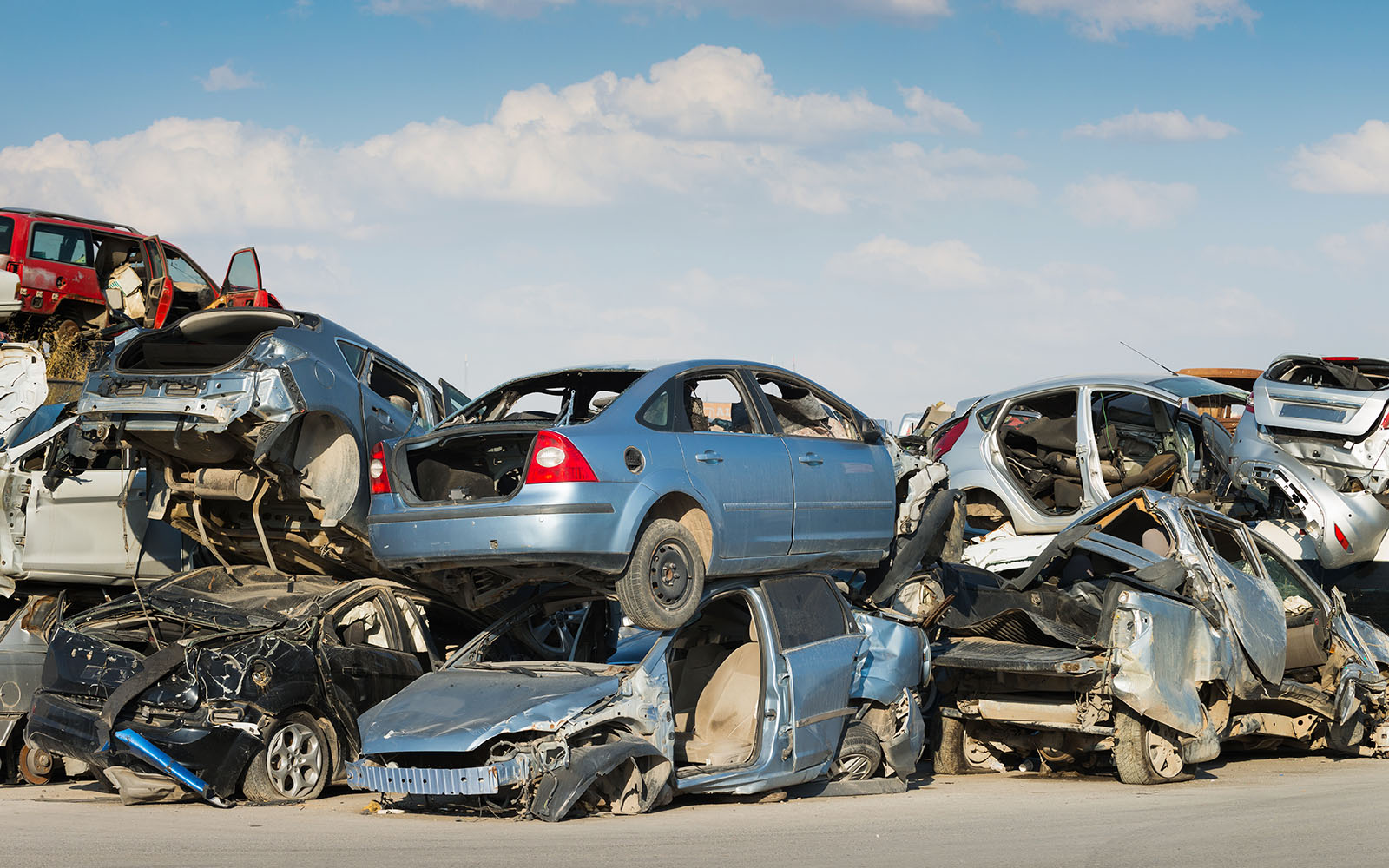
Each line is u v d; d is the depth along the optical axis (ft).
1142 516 48.01
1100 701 41.93
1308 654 48.55
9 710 46.93
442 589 41.24
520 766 32.04
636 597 36.32
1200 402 63.62
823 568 44.60
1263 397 59.16
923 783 44.29
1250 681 45.19
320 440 46.14
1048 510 62.75
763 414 42.98
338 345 47.06
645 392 39.34
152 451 45.60
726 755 38.47
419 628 44.34
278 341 44.19
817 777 38.65
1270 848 28.14
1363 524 55.31
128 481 51.57
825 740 38.60
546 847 27.66
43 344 77.46
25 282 77.61
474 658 38.60
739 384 42.83
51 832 30.89
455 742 32.14
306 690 39.88
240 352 45.06
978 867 25.62
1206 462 62.69
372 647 42.29
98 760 38.81
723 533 39.14
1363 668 50.16
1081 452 62.23
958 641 46.21
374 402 47.67
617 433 37.58
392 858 26.17
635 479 37.01
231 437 44.37
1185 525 45.19
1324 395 56.85
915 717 43.70
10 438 50.98
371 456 43.83
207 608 42.47
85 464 51.98
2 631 48.39
